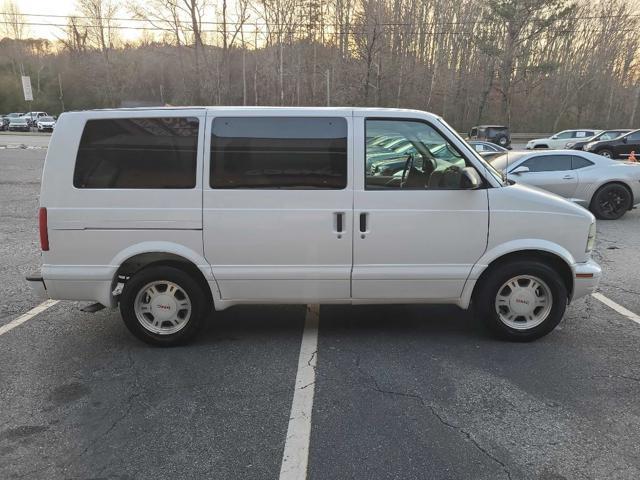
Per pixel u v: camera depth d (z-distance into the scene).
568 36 50.84
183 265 4.14
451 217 4.03
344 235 4.01
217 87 55.09
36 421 3.17
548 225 4.08
